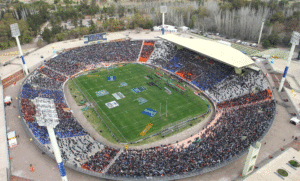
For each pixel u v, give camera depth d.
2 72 116.31
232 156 63.78
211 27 187.62
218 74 111.62
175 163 61.91
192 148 68.25
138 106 96.31
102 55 141.00
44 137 72.38
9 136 72.69
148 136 79.31
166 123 85.69
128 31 184.38
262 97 92.88
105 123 86.50
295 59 128.38
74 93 107.44
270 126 75.50
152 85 112.56
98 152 69.25
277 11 190.00
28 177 59.81
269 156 67.31
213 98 99.94
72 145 71.69
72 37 172.75
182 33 177.12
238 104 92.06
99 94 105.88
